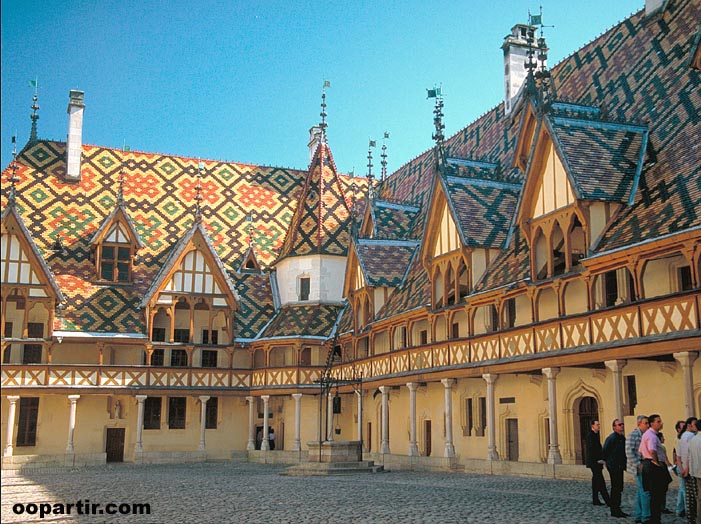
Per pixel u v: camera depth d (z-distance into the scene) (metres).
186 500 18.25
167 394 41.47
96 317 41.38
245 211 50.91
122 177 45.59
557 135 25.27
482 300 28.88
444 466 30.78
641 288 21.06
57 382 39.34
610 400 24.08
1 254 39.53
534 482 22.56
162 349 43.38
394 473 29.30
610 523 13.17
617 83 30.47
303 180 54.34
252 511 15.61
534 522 13.31
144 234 46.84
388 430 36.94
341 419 44.09
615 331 21.69
